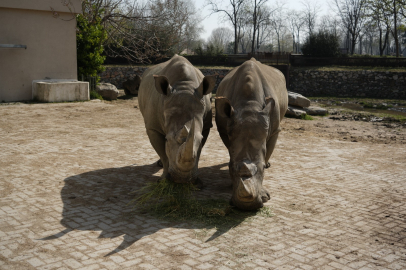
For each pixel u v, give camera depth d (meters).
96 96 21.31
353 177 7.79
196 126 5.09
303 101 18.78
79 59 21.98
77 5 20.62
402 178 7.78
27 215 5.39
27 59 19.66
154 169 8.03
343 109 23.36
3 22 18.78
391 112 22.67
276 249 4.48
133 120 14.45
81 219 5.29
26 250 4.33
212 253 4.34
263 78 6.20
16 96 19.50
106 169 7.96
